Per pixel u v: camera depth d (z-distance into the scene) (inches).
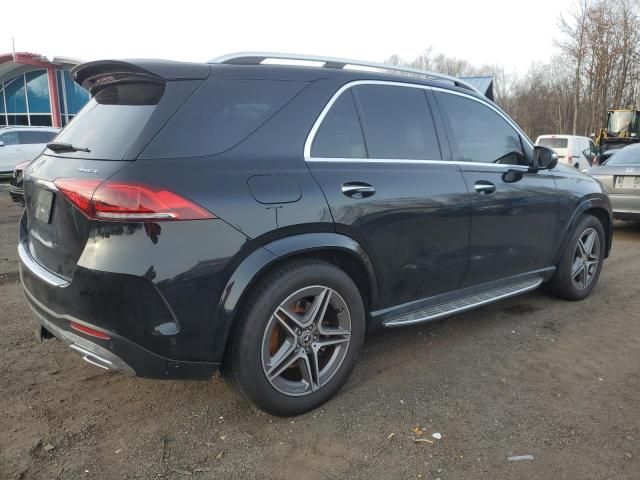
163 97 98.0
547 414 113.0
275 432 105.7
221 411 113.3
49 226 102.5
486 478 92.4
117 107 106.3
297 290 105.6
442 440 103.2
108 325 90.5
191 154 96.0
